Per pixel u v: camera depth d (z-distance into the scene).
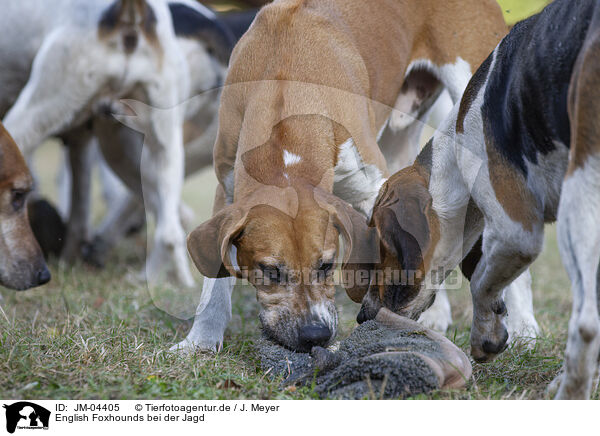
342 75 4.98
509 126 4.00
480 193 4.20
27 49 7.20
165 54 7.04
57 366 4.44
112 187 9.72
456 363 4.22
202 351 4.94
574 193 3.42
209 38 7.60
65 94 6.89
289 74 4.77
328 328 4.32
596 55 3.35
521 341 5.25
